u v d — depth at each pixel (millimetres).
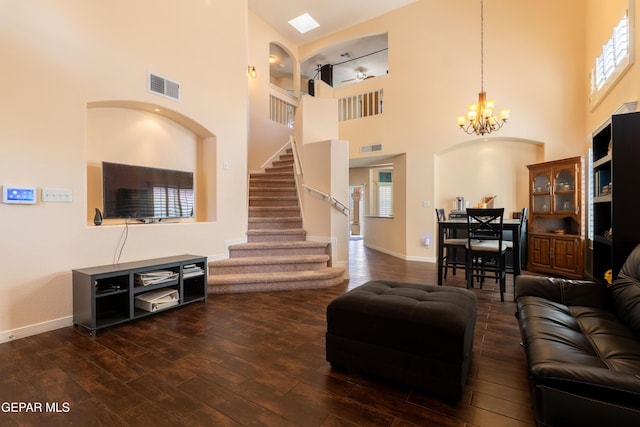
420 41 6148
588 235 4523
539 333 1682
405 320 1758
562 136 5109
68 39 2734
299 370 1987
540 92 5230
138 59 3277
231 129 4387
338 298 2061
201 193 4281
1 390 1753
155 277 2992
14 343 2357
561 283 2344
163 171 3627
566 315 2010
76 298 2674
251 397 1700
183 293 3373
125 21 3166
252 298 3559
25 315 2484
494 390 1762
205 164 4262
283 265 4207
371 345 1864
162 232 3490
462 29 5762
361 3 6234
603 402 999
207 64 4055
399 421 1507
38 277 2549
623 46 3344
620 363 1364
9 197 2377
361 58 8320
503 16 5465
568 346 1526
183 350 2256
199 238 3922
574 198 4609
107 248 2990
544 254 4980
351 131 7008
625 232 2342
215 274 3975
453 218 5461
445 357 1645
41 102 2564
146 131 3629
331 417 1537
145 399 1676
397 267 5527
